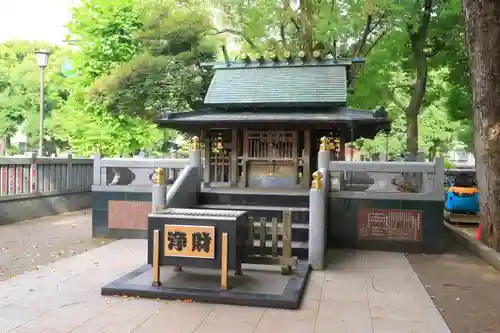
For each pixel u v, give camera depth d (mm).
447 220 13703
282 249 7504
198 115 10602
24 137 31875
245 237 6547
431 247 8852
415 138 17203
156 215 6109
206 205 9516
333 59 11367
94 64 16766
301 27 15930
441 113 25016
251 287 6035
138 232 9992
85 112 17250
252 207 9234
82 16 16484
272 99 10453
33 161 12703
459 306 5746
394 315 5324
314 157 10734
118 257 8109
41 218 12898
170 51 15805
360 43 15750
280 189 10273
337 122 9578
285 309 5480
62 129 22875
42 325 4840
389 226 9016
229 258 5906
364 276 7066
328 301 5812
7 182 11727
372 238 9094
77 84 17375
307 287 6438
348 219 9203
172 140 26641
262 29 16219
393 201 9000
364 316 5273
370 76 16875
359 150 33781
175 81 15203
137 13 16297
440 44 17422
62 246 9070
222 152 11039
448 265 7934
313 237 7457
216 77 11422
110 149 17062
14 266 7344
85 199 15586
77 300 5684
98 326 4836
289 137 10547
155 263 6023
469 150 24812
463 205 12805
